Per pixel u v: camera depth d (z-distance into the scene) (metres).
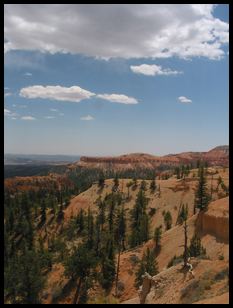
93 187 172.62
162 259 78.75
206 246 68.62
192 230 79.75
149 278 48.28
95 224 123.88
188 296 37.00
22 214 148.50
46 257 91.38
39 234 139.50
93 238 106.88
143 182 160.88
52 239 118.44
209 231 73.38
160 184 154.50
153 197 145.25
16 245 126.44
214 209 75.75
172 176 199.38
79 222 126.38
